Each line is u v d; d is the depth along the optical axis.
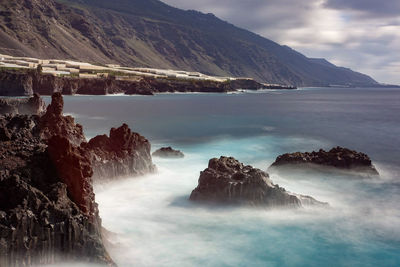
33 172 21.22
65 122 41.50
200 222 27.27
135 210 29.39
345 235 25.77
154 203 30.98
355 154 43.09
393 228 27.09
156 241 24.11
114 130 38.19
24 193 19.02
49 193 19.81
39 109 74.56
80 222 19.36
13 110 70.50
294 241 24.66
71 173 20.95
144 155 39.03
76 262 18.91
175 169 42.81
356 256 22.94
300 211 29.53
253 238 24.88
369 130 94.56
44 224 18.47
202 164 46.09
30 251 18.05
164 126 98.38
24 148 23.86
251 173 31.08
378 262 22.17
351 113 156.88
